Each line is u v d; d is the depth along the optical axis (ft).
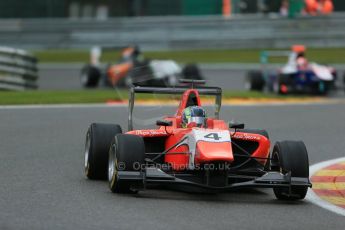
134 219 99.30
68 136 179.32
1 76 297.53
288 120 217.97
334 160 159.22
